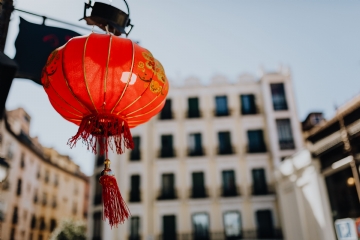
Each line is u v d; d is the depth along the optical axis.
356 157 9.88
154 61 2.34
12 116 28.03
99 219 21.02
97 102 2.10
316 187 11.75
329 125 11.03
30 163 29.41
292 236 14.53
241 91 24.27
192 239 20.06
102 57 2.11
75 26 3.27
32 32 3.08
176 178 21.64
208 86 24.42
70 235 28.75
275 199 20.64
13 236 25.72
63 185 36.94
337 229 10.80
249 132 23.00
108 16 2.50
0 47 2.82
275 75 24.05
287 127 22.50
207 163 22.03
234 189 21.31
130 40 2.32
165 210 20.77
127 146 2.24
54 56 2.21
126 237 20.16
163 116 23.66
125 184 21.39
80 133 2.11
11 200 25.48
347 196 10.38
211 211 20.73
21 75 2.91
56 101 2.22
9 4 3.03
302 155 12.87
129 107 2.20
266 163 21.86
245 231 20.16
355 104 9.59
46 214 32.31
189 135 23.00
